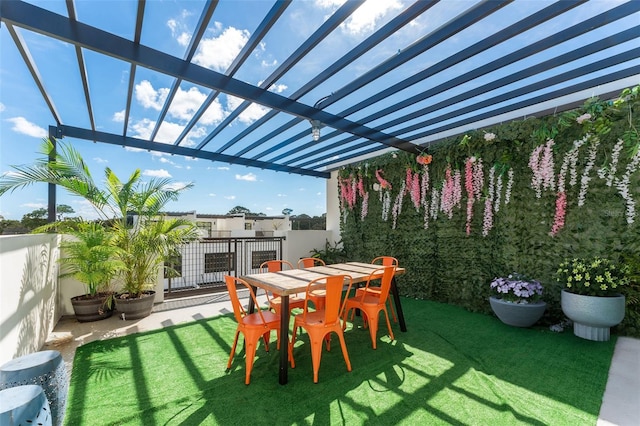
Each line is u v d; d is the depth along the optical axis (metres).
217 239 6.65
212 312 4.64
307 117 3.74
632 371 2.61
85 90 3.23
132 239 4.40
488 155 4.57
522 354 3.00
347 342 3.40
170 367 2.76
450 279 5.04
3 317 2.30
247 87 3.21
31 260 2.96
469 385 2.42
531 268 4.07
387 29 2.41
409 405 2.15
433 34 2.50
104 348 3.20
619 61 2.80
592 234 3.61
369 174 6.45
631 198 3.38
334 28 2.34
